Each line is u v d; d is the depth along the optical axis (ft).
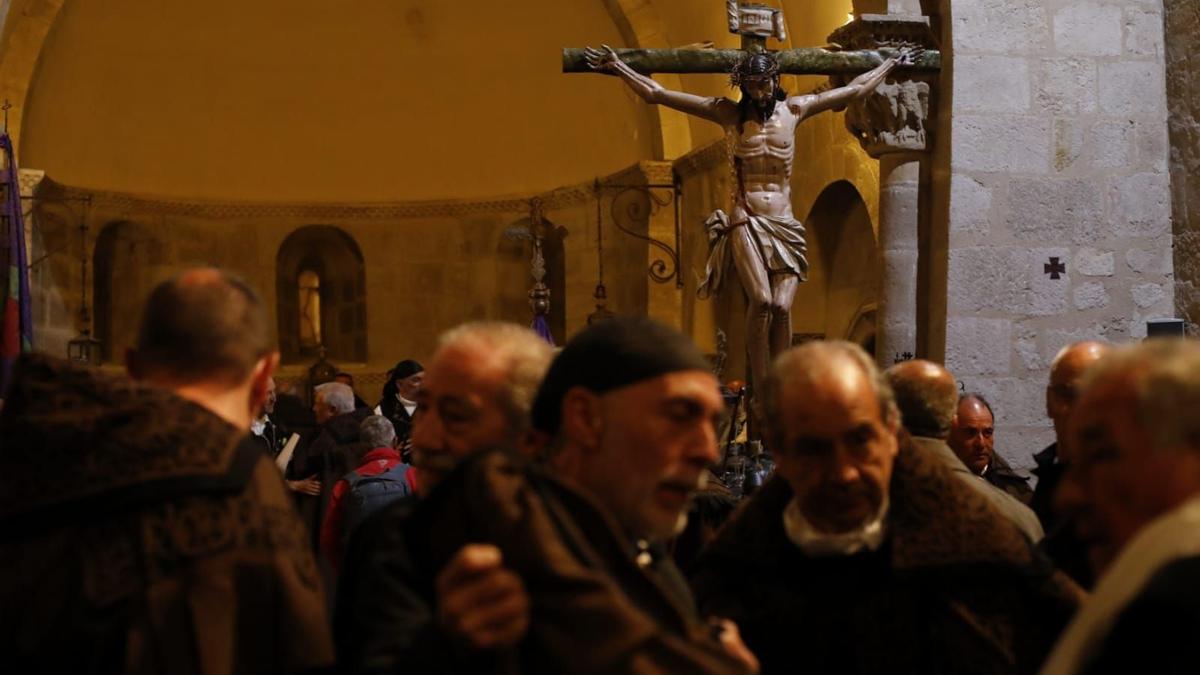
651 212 56.13
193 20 58.54
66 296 57.36
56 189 56.18
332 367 62.08
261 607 8.05
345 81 61.62
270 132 61.72
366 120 62.28
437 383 9.21
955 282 34.65
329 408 30.25
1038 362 34.86
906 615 10.16
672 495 7.97
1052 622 10.27
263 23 59.52
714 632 8.26
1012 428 34.63
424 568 7.43
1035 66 35.32
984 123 34.96
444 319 63.36
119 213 58.95
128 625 7.86
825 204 48.39
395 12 59.93
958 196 34.71
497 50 60.54
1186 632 5.68
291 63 60.80
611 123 59.11
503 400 9.09
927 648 10.14
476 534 6.91
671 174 56.03
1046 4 35.47
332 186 62.85
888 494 10.37
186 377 8.96
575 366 8.11
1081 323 35.12
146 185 59.77
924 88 35.19
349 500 22.79
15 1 50.78
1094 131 35.47
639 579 6.86
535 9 58.95
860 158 43.91
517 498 6.90
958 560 10.05
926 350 35.58
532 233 53.11
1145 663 5.78
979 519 10.18
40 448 8.20
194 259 61.36
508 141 62.08
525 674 6.26
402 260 63.62
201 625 7.87
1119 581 6.01
